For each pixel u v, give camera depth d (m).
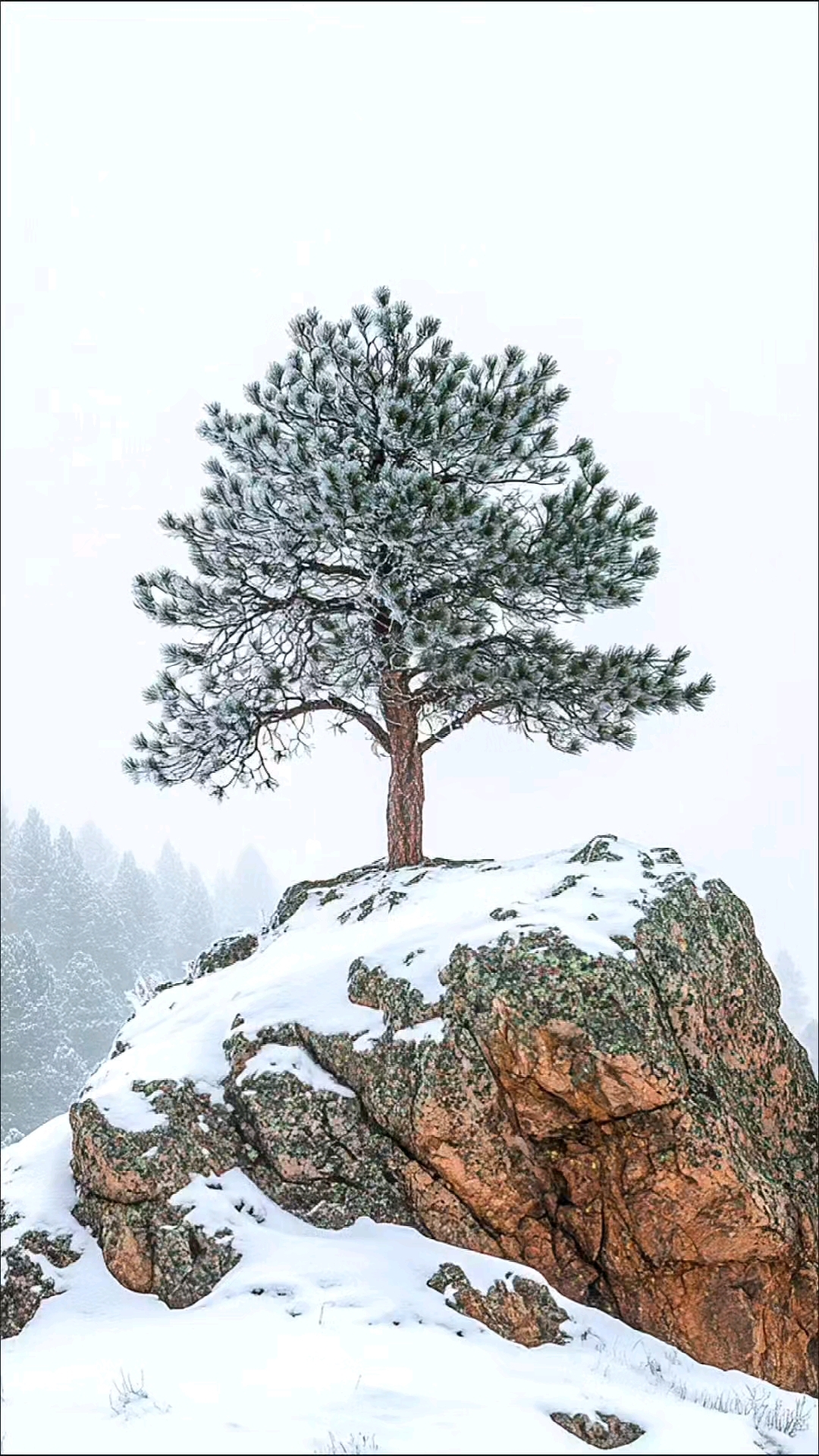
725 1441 9.59
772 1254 12.21
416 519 17.38
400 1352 10.23
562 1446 9.00
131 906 99.94
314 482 18.05
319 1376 9.80
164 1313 11.40
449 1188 12.67
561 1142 12.75
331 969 14.80
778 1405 10.92
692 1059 12.96
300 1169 12.95
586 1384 10.35
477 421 18.22
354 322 19.28
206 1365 10.04
